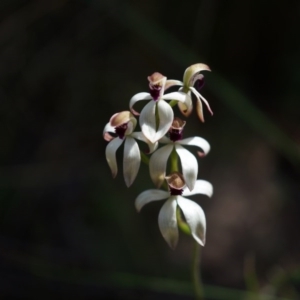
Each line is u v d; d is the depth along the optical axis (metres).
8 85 1.67
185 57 1.59
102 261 1.54
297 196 1.88
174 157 1.28
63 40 1.72
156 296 1.58
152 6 1.76
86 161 1.67
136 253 1.58
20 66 1.69
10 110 1.66
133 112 1.27
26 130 1.67
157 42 1.59
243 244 1.75
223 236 1.74
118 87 1.72
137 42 1.77
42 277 1.52
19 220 1.57
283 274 1.49
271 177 1.89
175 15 1.80
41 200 1.60
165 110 1.26
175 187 1.28
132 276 1.47
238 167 1.84
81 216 1.60
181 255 1.65
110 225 1.59
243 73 1.95
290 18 1.93
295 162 1.85
